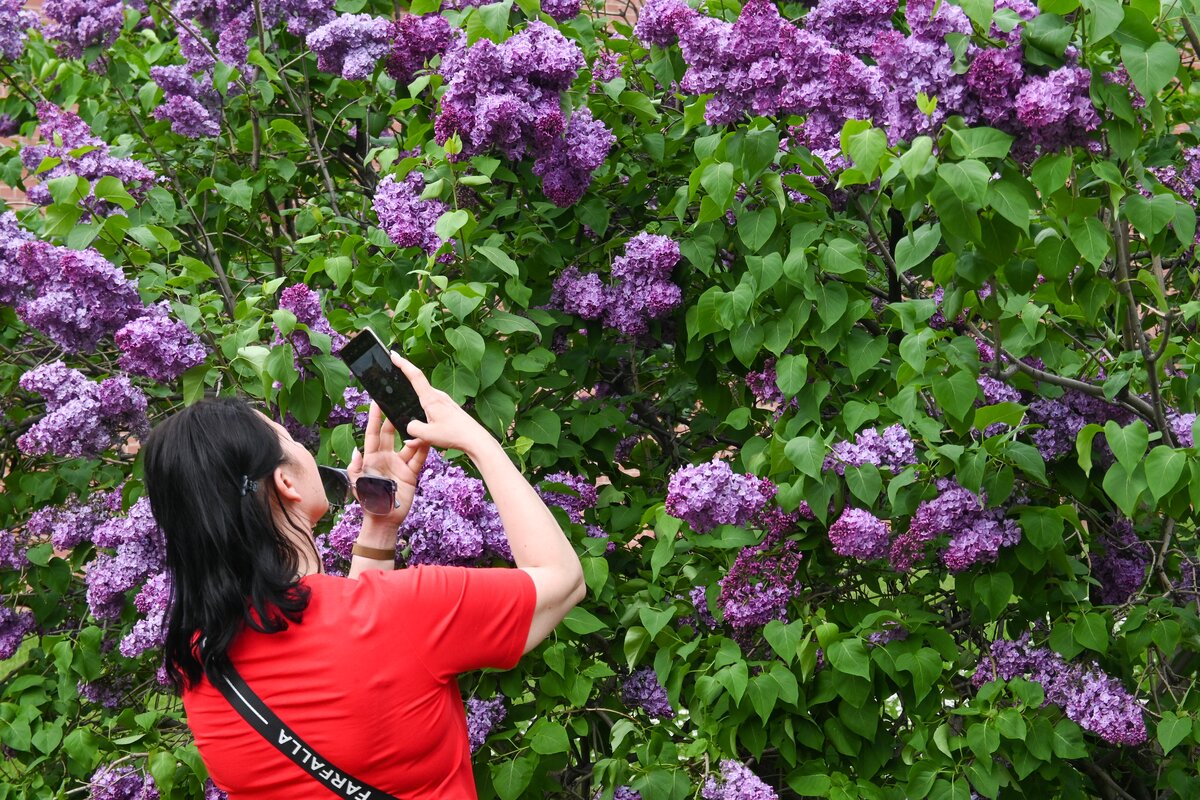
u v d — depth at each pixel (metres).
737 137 2.73
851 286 2.91
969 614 3.20
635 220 3.48
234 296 3.71
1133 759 3.34
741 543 2.84
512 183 3.29
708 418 3.66
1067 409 2.88
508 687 2.83
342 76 3.74
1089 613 2.85
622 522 3.23
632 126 3.44
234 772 1.67
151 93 4.01
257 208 4.26
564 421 3.41
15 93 4.68
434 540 2.58
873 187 2.80
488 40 2.89
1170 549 3.17
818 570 3.09
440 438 1.87
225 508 1.67
